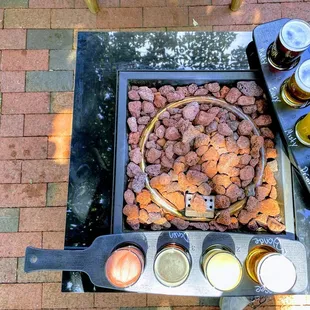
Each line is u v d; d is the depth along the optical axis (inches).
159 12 63.9
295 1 63.6
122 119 41.9
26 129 61.5
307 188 38.9
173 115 43.6
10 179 60.2
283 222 40.6
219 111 43.3
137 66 44.6
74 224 41.3
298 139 39.3
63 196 59.8
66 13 64.2
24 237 58.7
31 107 62.1
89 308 57.3
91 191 42.1
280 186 41.1
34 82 62.7
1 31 63.9
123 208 40.6
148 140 43.0
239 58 44.6
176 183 41.8
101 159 42.8
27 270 35.3
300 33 37.8
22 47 63.6
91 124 43.6
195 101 43.5
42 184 60.1
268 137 42.7
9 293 57.5
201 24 63.6
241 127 42.6
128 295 57.6
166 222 41.1
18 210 59.4
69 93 62.5
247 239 37.1
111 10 64.0
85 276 40.0
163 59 44.7
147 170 41.9
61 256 35.7
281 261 32.7
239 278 32.8
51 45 63.7
